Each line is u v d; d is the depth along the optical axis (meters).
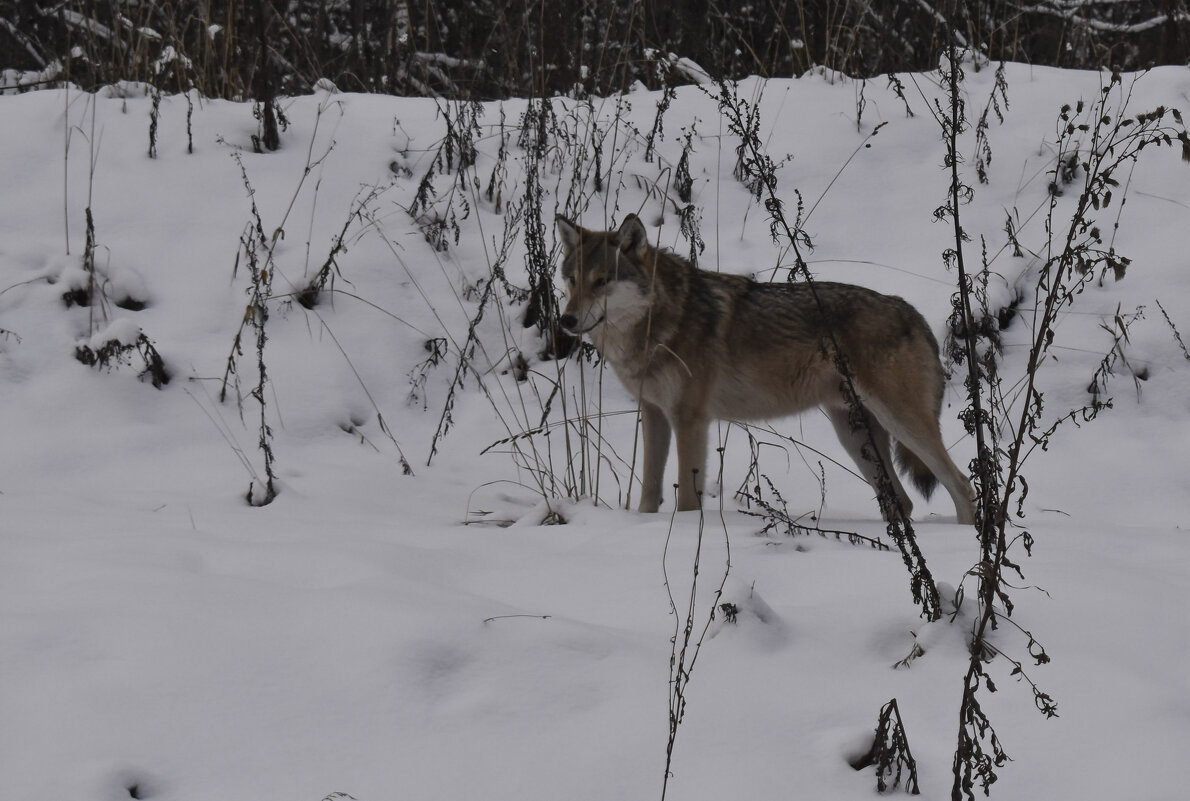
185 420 6.66
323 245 8.02
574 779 2.71
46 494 5.47
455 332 7.65
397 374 7.32
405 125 9.60
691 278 6.06
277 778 2.67
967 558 4.18
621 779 2.72
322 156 8.98
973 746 2.74
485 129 9.60
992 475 3.72
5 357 6.84
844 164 8.81
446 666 3.15
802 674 3.24
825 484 6.54
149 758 2.71
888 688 3.18
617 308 5.83
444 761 2.76
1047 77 9.94
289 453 6.52
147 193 8.34
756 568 4.09
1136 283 7.75
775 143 9.23
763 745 2.88
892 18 12.27
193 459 6.27
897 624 3.53
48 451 6.18
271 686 3.01
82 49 11.54
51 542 4.18
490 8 13.03
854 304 5.85
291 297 7.57
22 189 8.25
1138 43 12.30
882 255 8.09
